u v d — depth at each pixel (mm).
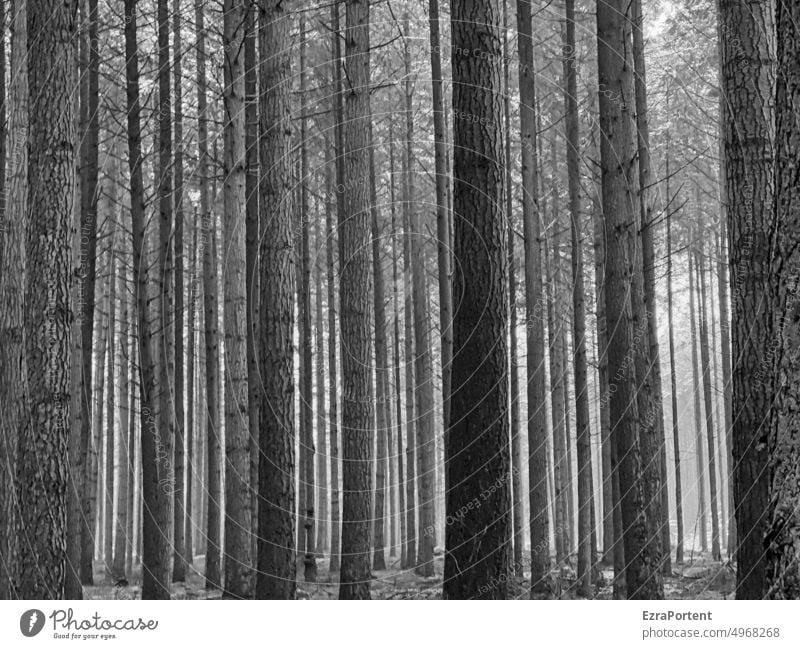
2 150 11930
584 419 16500
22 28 8734
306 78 21062
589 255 23547
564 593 16359
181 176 18750
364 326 12695
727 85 8922
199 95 18578
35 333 7805
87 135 15062
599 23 11414
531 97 15742
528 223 15805
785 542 6500
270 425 10172
